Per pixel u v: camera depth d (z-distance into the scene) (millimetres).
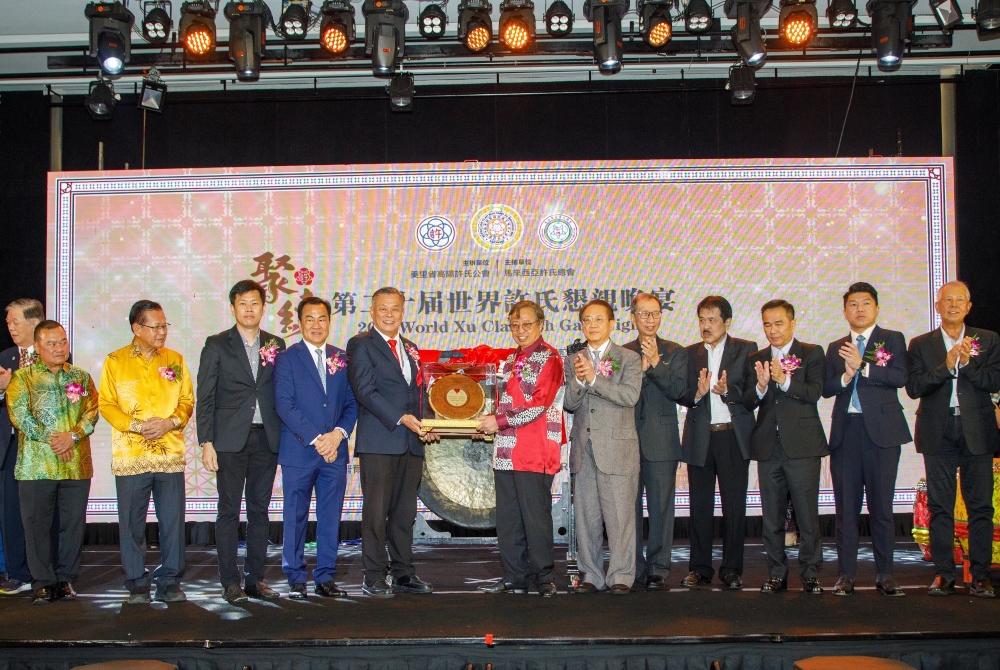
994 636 3393
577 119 6918
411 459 4434
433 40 5773
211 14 5582
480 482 5520
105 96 6184
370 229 6223
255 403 4266
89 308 6203
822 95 6898
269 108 6949
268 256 6215
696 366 4590
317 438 4195
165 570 4164
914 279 6145
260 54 5648
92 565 5379
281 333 6176
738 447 4434
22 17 6234
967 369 4176
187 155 6961
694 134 6910
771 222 6180
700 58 6246
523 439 4281
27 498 4211
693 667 3336
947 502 4188
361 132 6922
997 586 4297
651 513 4430
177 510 4219
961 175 6816
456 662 3342
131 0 5977
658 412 4480
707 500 4492
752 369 4445
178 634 3465
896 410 4203
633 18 6230
